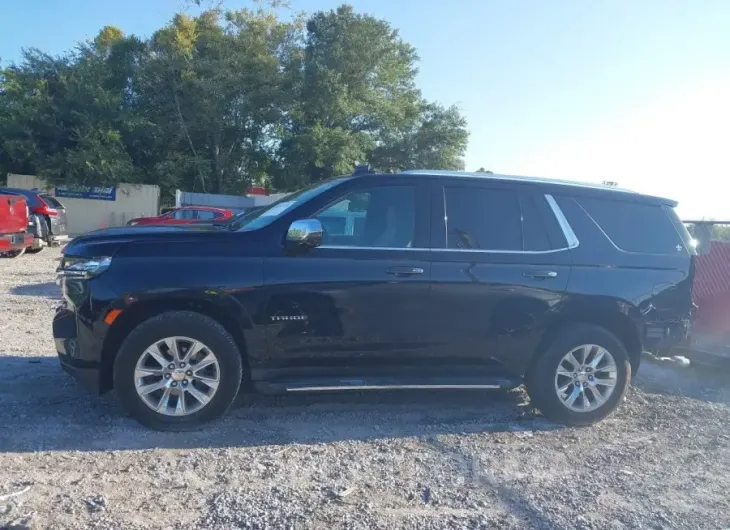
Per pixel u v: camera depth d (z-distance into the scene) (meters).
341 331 5.11
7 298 10.77
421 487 4.19
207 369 4.93
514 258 5.44
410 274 5.19
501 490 4.21
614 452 4.97
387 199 5.37
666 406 6.14
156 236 5.03
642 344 5.80
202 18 38.88
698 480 4.51
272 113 37.94
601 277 5.60
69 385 5.88
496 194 5.57
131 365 4.77
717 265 7.39
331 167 38.44
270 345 5.03
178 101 37.16
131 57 38.53
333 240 5.19
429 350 5.32
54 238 20.31
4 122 33.81
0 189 19.56
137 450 4.54
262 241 5.07
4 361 6.62
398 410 5.70
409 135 42.81
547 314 5.49
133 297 4.78
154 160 38.00
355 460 4.57
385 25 39.94
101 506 3.74
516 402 6.09
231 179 39.50
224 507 3.79
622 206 5.88
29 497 3.79
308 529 3.60
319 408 5.63
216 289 4.89
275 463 4.44
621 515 3.96
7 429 4.78
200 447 4.65
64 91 35.16
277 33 39.31
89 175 33.56
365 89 39.94
